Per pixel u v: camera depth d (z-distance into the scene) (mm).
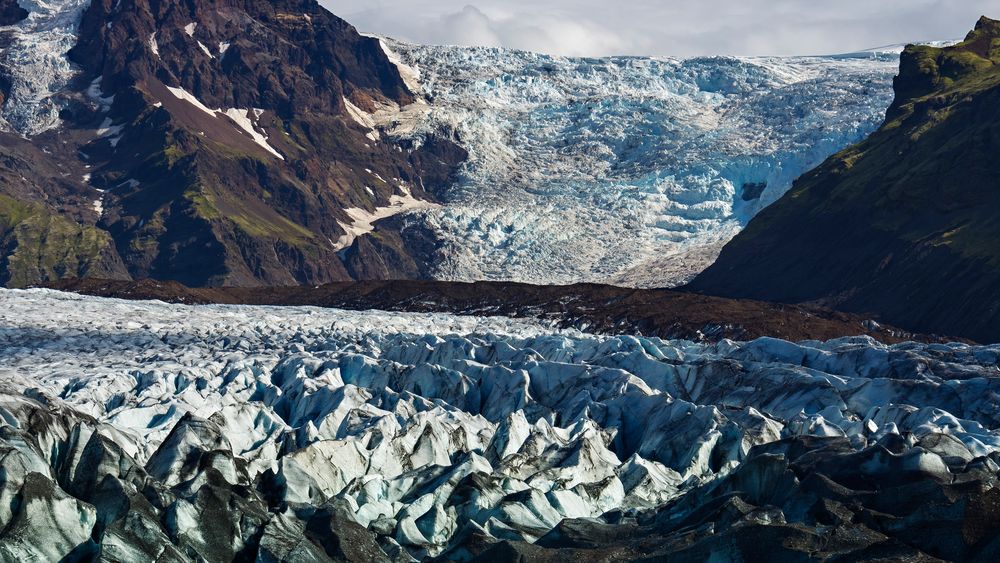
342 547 43750
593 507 51656
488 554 43438
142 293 182625
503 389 75750
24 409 52312
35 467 46562
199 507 44500
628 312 151500
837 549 40438
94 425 54625
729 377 73125
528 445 59500
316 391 73188
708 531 43219
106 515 43875
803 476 48875
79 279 187375
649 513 49500
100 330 113812
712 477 55750
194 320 128250
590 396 71875
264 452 57875
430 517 48188
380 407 72188
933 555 40625
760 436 60500
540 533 47312
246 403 64062
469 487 50156
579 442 56906
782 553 40406
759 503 47688
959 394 65000
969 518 41000
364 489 51375
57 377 81875
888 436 52188
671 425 63406
